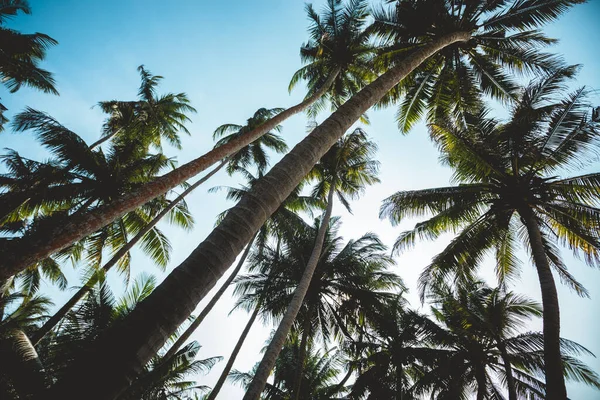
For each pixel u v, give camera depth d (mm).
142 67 20047
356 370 19078
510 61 11477
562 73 9734
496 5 10297
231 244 2926
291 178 3752
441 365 14883
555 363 6707
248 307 16578
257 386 8422
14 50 15656
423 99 12328
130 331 2197
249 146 19531
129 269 15133
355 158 18953
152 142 20609
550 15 9797
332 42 14242
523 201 9828
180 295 2471
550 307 7590
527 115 9789
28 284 17922
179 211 17188
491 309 14828
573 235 9859
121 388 2018
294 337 16812
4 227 12016
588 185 9172
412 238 12375
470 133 11102
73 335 7430
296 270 15898
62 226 3086
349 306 15773
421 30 11062
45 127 12492
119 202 3566
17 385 5371
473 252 11367
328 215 14875
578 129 9062
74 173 13688
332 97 16234
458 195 11211
